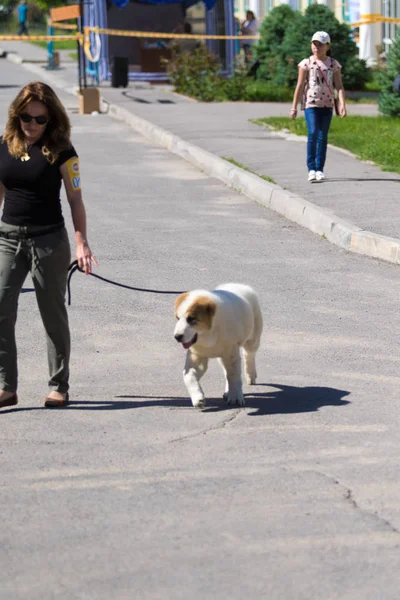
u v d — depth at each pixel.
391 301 12.02
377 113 30.47
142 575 5.54
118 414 8.32
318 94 18.44
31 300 12.14
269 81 39.81
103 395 8.85
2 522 6.24
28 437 7.78
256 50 40.41
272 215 17.34
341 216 15.68
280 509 6.40
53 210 8.25
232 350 8.34
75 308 11.68
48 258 8.27
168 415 8.28
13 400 8.52
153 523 6.20
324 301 12.00
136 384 9.16
